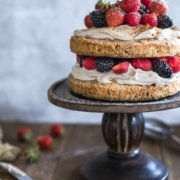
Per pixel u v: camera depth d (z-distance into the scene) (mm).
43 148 1053
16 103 1292
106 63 797
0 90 1286
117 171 861
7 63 1270
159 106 765
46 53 1256
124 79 797
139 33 799
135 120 864
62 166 962
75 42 837
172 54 805
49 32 1243
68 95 847
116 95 792
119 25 819
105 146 1070
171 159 996
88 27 873
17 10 1236
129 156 882
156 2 839
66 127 1215
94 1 1213
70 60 1254
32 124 1244
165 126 1111
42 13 1233
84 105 774
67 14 1228
